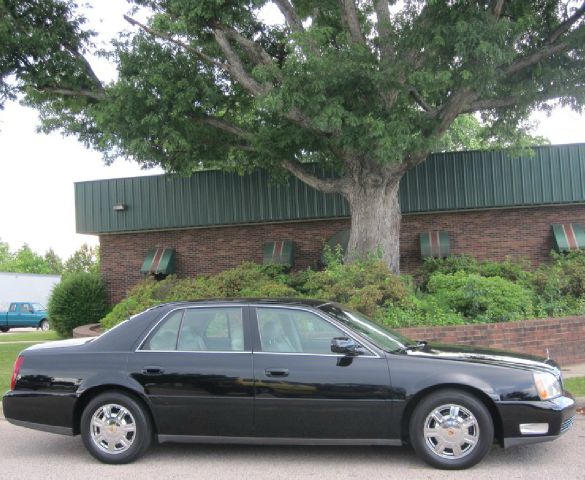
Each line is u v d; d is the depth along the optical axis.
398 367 5.66
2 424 8.15
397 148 11.42
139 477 5.64
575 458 5.94
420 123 12.54
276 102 11.51
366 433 5.65
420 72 11.23
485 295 11.80
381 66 11.91
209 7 12.51
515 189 18.14
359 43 12.07
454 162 18.47
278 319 6.08
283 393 5.73
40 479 5.67
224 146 15.79
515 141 15.98
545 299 12.41
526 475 5.43
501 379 5.54
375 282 11.81
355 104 12.38
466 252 19.02
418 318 11.11
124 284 21.39
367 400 5.62
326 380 5.69
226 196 19.92
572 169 17.94
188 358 5.97
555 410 5.49
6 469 6.04
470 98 12.49
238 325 6.08
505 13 12.84
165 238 21.16
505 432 5.50
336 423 5.67
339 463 5.93
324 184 14.38
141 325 6.25
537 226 18.73
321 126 11.55
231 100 15.38
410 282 13.02
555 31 12.99
